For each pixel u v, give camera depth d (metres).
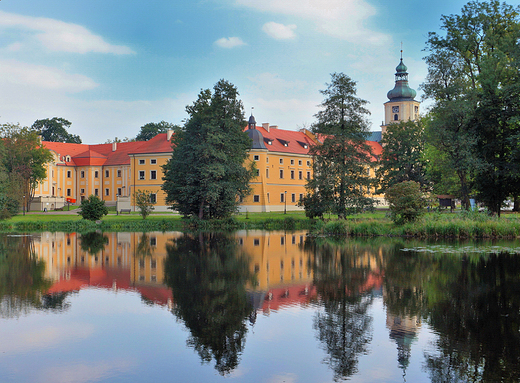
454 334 12.98
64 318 14.96
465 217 39.88
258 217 66.94
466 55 51.44
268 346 12.31
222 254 30.25
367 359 11.34
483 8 48.56
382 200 105.12
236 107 60.25
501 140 44.97
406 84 124.62
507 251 28.83
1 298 17.86
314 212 55.34
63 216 69.06
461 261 25.09
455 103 47.31
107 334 13.32
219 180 58.19
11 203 63.56
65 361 11.33
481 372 10.42
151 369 10.83
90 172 103.31
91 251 32.44
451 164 48.62
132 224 56.50
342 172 52.34
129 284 20.36
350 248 32.38
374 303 16.53
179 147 59.84
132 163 87.69
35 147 86.00
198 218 57.66
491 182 46.12
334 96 53.59
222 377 10.38
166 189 60.72
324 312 15.46
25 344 12.52
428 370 10.59
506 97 42.97
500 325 13.71
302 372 10.64
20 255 30.34
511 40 44.22
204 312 15.62
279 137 94.31
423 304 16.23
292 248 33.22
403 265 24.27
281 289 19.06
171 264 25.94
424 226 38.62
